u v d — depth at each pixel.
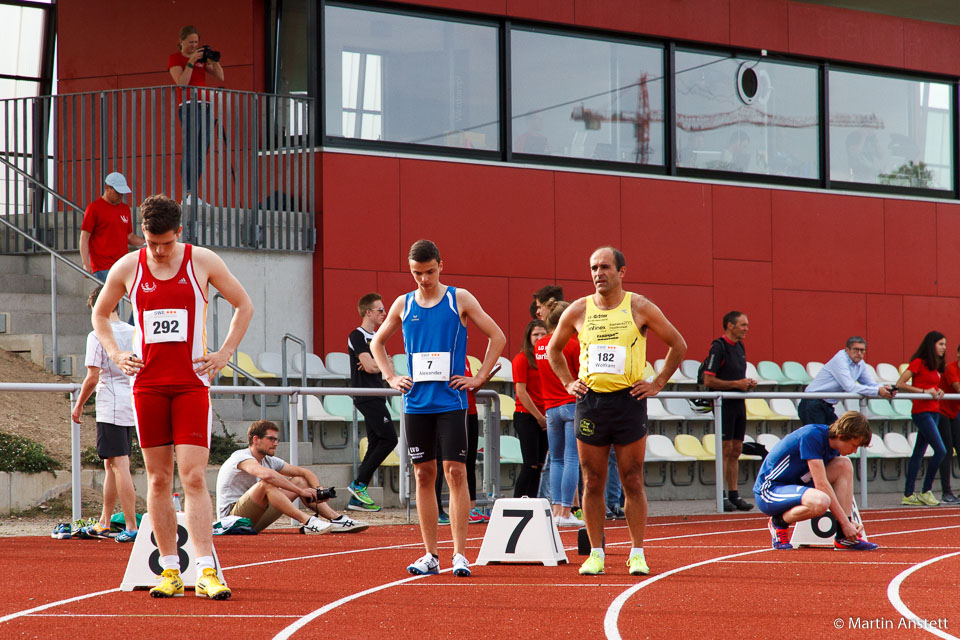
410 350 18.14
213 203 35.81
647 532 26.81
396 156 38.91
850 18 47.34
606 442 18.48
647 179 43.06
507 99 40.88
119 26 41.94
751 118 45.66
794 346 45.50
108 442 23.02
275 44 40.91
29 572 18.77
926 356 35.81
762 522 29.42
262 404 31.08
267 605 15.45
